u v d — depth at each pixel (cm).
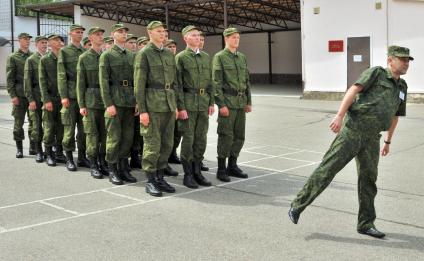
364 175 465
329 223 511
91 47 723
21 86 870
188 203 588
